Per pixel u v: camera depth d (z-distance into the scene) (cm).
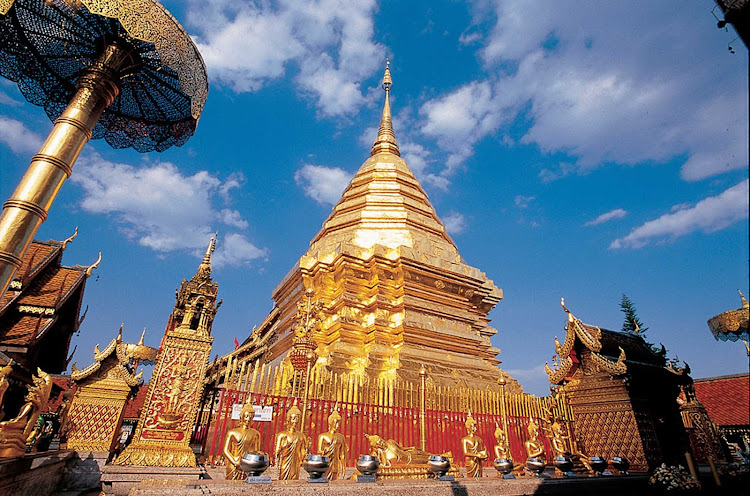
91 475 1123
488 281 2483
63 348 1958
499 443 1207
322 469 678
